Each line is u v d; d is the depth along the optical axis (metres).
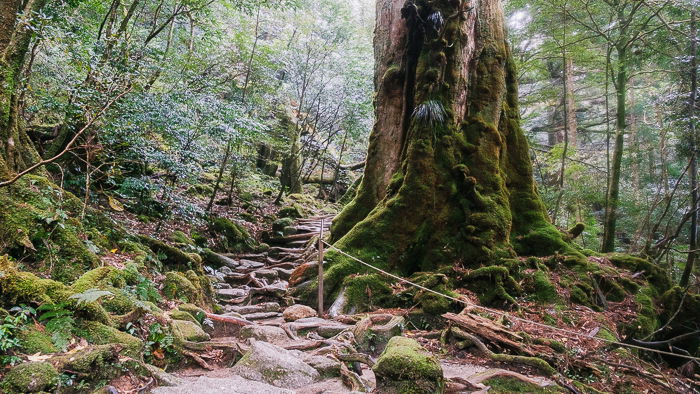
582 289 6.09
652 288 6.90
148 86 7.20
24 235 3.88
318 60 15.28
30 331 2.88
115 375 2.91
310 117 17.45
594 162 16.88
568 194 11.77
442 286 5.79
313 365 3.75
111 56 6.36
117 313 3.63
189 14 9.20
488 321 4.82
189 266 6.50
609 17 10.84
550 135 21.02
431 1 7.04
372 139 7.82
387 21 8.16
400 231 6.62
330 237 7.79
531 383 3.90
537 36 12.84
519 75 14.13
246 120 8.19
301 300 6.24
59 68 6.83
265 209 13.59
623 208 11.87
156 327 3.61
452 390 3.58
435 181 6.81
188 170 7.14
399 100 7.66
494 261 6.22
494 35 7.66
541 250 6.78
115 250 5.08
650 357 5.84
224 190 13.08
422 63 7.16
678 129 8.39
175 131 6.95
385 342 4.61
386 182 7.48
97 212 5.84
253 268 8.62
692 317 6.64
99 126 5.85
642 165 14.74
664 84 14.38
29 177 4.68
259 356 3.59
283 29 15.19
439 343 4.86
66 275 3.93
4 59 4.51
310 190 18.73
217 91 8.95
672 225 11.90
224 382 3.14
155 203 8.48
